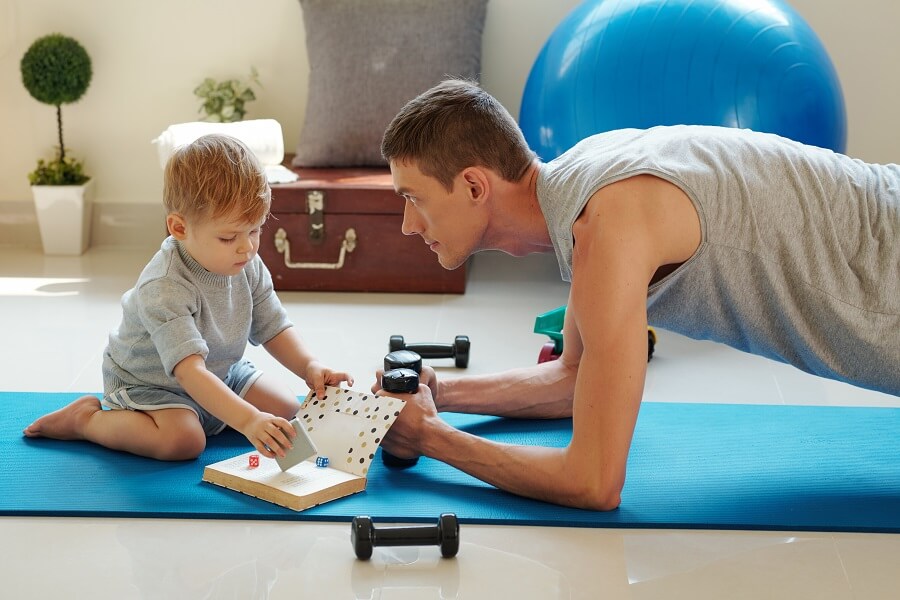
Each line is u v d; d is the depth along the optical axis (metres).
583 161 1.63
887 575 1.49
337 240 2.96
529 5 3.36
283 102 3.44
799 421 2.02
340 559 1.51
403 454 1.77
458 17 3.22
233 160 1.76
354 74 3.20
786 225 1.59
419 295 2.97
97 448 1.88
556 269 3.22
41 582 1.45
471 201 1.67
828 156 1.67
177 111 3.45
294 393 2.15
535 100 2.80
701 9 2.57
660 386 2.29
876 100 3.36
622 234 1.52
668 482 1.75
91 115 3.44
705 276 1.61
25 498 1.67
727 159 1.60
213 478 1.74
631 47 2.58
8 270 3.18
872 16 3.29
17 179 3.48
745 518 1.62
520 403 1.98
